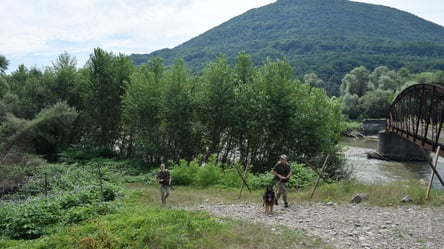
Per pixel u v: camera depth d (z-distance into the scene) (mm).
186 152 34000
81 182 23234
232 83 31516
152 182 25625
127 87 37781
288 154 30656
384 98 107125
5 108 38156
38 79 43719
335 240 9578
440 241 9328
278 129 30656
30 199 18484
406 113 42500
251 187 20781
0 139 31188
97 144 43000
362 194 14477
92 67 40094
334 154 30234
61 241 10492
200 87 32312
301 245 9156
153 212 12844
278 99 30469
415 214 11961
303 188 19797
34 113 39844
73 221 13523
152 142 33875
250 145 32406
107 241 9789
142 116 34531
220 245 9203
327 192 15766
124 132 40406
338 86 170125
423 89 34531
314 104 31031
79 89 42812
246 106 30844
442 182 14141
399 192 14609
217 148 33281
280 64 31547
